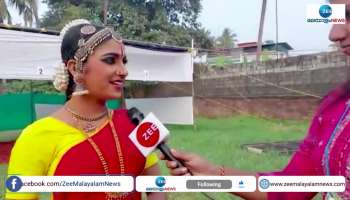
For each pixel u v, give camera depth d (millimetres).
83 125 1579
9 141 9352
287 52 14344
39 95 11695
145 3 20672
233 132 11750
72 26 1615
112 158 1552
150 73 11477
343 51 1161
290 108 13375
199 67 17672
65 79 1613
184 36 20234
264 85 14758
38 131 1537
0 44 7898
